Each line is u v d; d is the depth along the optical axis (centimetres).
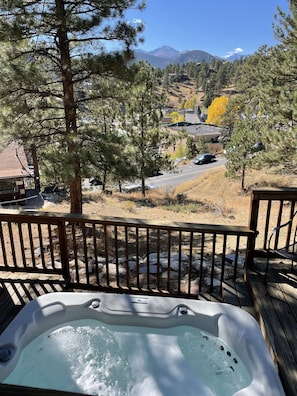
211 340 229
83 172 598
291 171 952
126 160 682
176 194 1466
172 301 246
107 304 247
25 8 492
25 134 635
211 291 296
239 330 217
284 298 262
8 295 299
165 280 366
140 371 212
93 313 246
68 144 615
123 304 246
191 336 234
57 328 240
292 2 891
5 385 94
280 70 916
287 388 183
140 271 395
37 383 204
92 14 539
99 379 207
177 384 201
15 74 537
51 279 324
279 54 920
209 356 218
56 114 698
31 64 566
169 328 238
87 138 643
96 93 646
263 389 175
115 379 206
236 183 1532
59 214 299
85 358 221
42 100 649
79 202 687
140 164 760
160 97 1144
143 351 226
